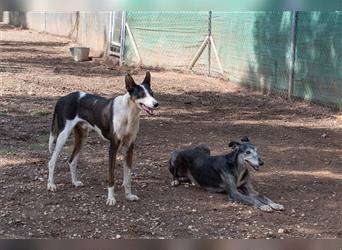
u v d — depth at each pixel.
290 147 9.65
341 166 8.54
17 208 6.61
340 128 11.02
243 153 6.90
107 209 6.63
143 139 10.03
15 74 17.64
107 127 6.67
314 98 12.95
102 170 8.12
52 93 14.34
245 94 14.80
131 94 6.48
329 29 12.34
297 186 7.57
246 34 15.45
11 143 9.45
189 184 7.60
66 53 25.20
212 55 17.39
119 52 21.42
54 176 7.77
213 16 17.11
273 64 14.35
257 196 6.98
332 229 6.16
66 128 7.06
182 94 14.76
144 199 6.98
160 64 19.48
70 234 5.94
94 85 15.88
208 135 10.45
